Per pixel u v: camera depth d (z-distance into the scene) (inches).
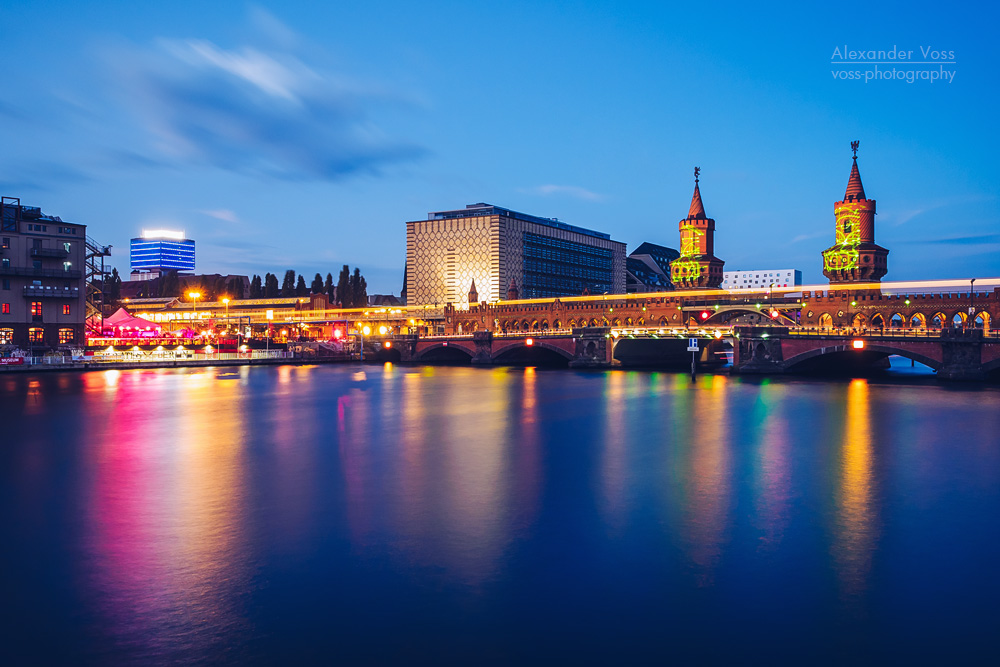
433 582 880.9
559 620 776.9
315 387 3548.2
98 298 6550.2
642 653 706.8
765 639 735.7
